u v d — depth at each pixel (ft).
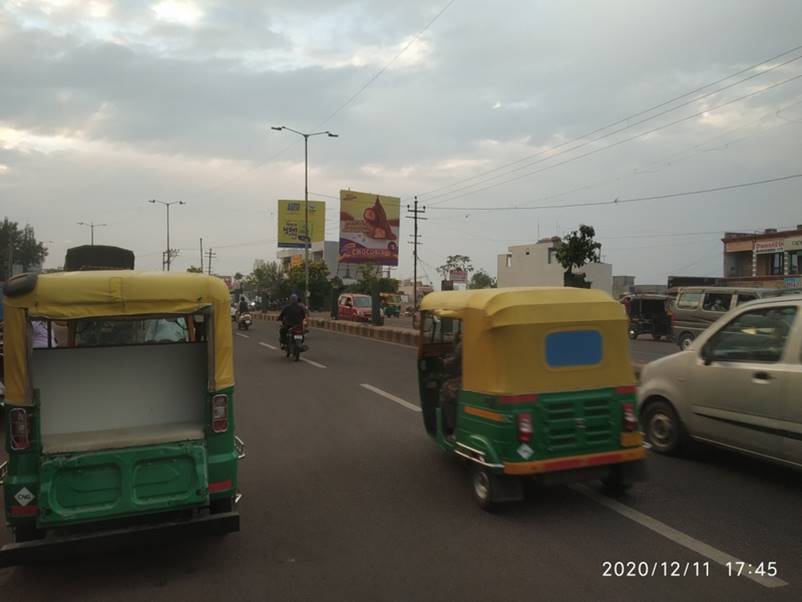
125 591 12.46
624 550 13.99
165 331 17.03
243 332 94.22
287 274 218.79
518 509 16.72
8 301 12.53
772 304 18.54
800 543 14.30
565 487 18.48
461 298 18.65
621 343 16.93
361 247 171.83
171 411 14.67
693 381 20.58
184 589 12.50
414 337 70.54
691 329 65.05
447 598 11.94
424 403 22.81
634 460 16.94
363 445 24.09
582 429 16.28
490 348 16.25
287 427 27.40
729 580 12.53
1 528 15.64
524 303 16.14
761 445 18.17
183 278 13.58
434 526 15.62
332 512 16.79
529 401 15.92
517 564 13.35
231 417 14.12
